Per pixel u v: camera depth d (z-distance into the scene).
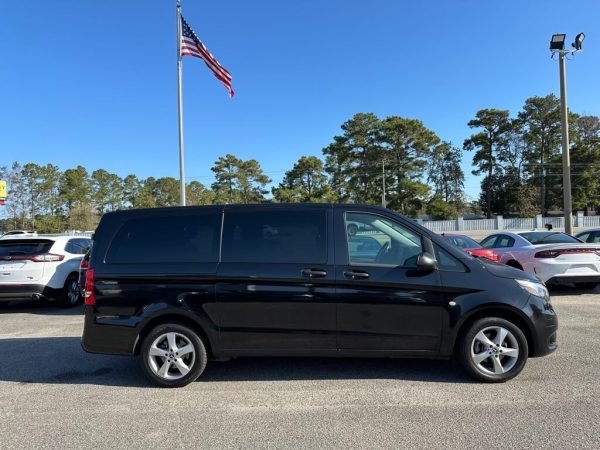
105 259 5.07
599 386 4.61
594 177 71.69
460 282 4.74
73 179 90.19
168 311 4.88
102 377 5.36
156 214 5.21
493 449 3.41
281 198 76.38
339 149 76.12
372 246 4.94
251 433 3.78
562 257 9.68
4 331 8.02
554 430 3.68
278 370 5.40
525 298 4.76
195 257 4.97
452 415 4.02
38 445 3.65
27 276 9.68
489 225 62.47
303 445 3.55
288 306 4.80
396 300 4.74
